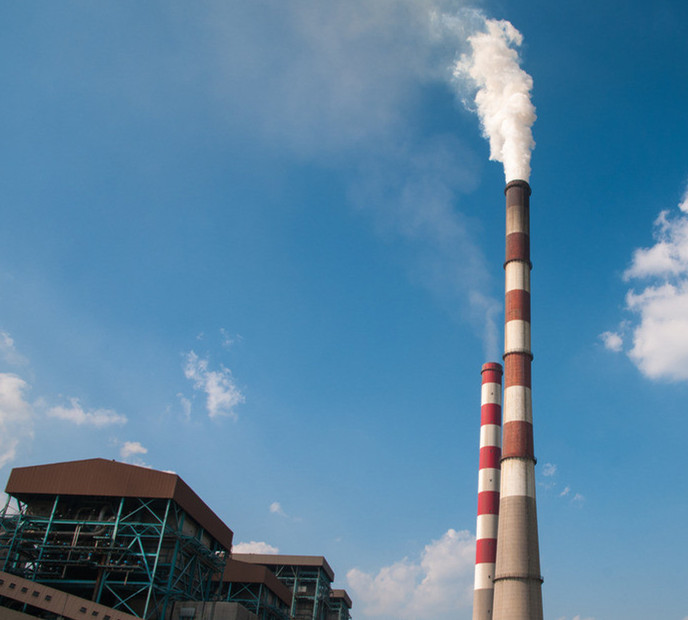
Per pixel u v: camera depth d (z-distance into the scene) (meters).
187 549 64.62
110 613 51.38
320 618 110.00
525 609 69.88
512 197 96.00
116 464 61.84
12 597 50.44
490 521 98.19
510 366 84.12
